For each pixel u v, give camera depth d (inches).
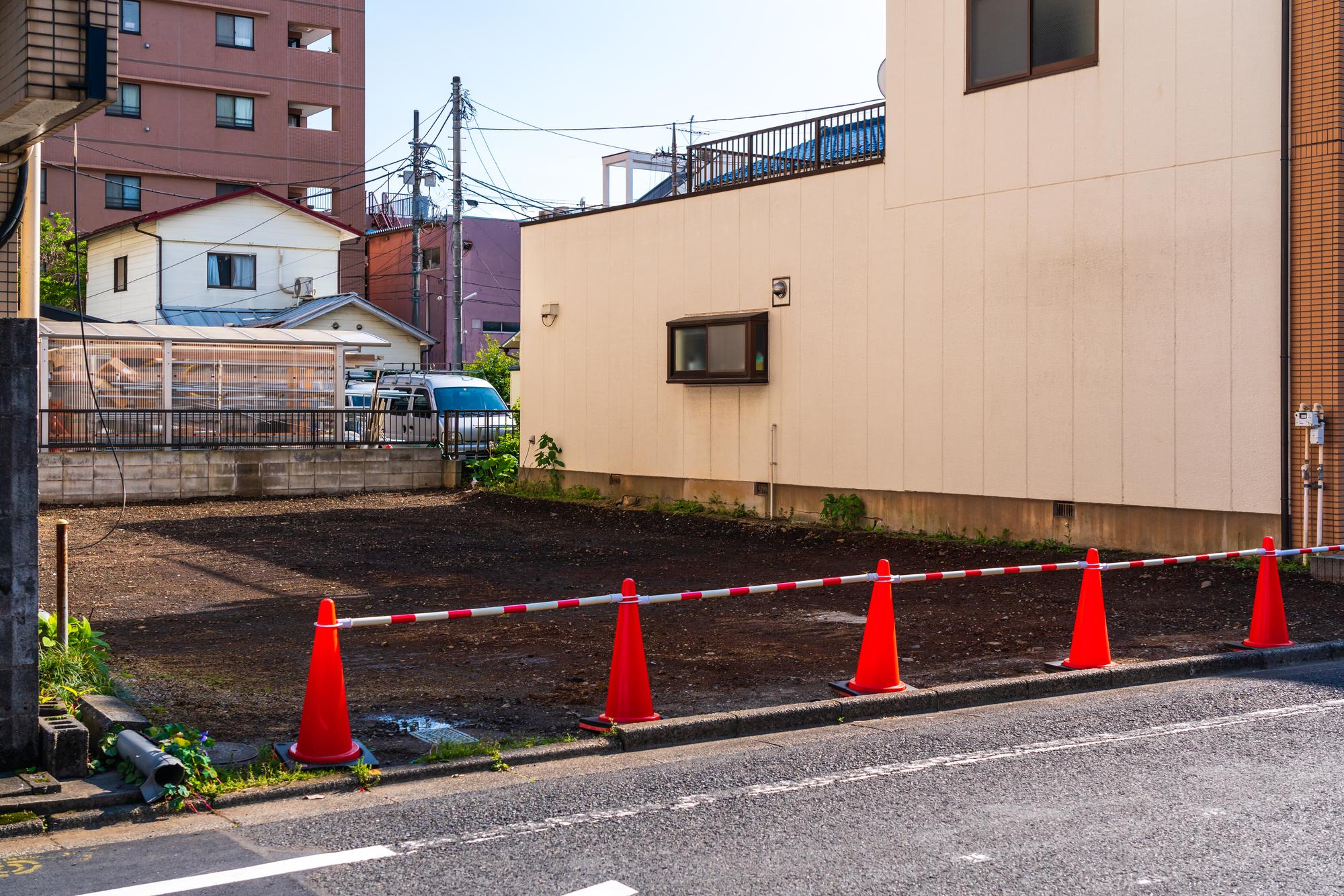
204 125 1813.5
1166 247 502.6
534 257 854.5
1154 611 400.8
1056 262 541.3
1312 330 457.1
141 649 356.5
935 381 594.6
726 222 706.2
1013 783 218.8
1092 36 528.1
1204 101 489.4
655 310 755.4
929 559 539.2
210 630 390.6
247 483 844.0
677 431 743.7
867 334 628.1
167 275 1455.5
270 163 1871.3
